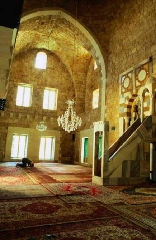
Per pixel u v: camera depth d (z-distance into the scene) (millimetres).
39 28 14867
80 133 17250
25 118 17078
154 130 7945
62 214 3730
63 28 14523
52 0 12195
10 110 16703
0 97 4582
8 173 9078
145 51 9641
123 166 7191
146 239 2783
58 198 4930
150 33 9453
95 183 7238
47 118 17750
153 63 8977
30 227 3096
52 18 13555
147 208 4234
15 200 4621
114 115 11641
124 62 11266
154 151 8195
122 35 11727
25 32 14711
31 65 17781
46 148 17812
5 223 3219
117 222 3400
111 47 12766
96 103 16391
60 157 17828
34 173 9539
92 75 17078
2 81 3621
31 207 4105
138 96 9859
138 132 7664
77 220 3447
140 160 7480
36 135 17203
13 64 17172
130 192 5805
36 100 17609
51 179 7914
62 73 18641
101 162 7113
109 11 13164
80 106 18078
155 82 8805
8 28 2395
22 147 16984
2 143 16172
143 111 9406
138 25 10422
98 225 3252
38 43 17203
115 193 5637
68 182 7328
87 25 12727
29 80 17547
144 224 3322
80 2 12891
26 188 5957
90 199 4883
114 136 11414
